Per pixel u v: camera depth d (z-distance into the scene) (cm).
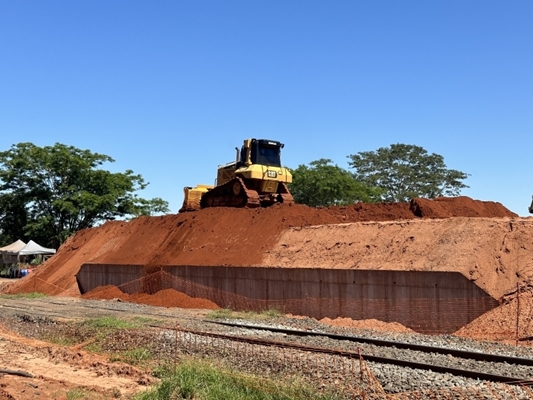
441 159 6825
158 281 3209
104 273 3706
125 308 2822
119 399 1128
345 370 1274
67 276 4119
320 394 1095
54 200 6209
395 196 6556
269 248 2841
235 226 3256
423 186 6519
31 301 3381
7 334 2092
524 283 1892
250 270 2652
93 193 6347
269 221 3084
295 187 5881
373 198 6081
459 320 1927
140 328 1961
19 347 1711
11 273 5928
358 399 1068
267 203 3547
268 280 2561
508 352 1521
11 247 5794
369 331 1978
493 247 2069
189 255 3238
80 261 4219
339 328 2067
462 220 2270
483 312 1891
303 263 2541
